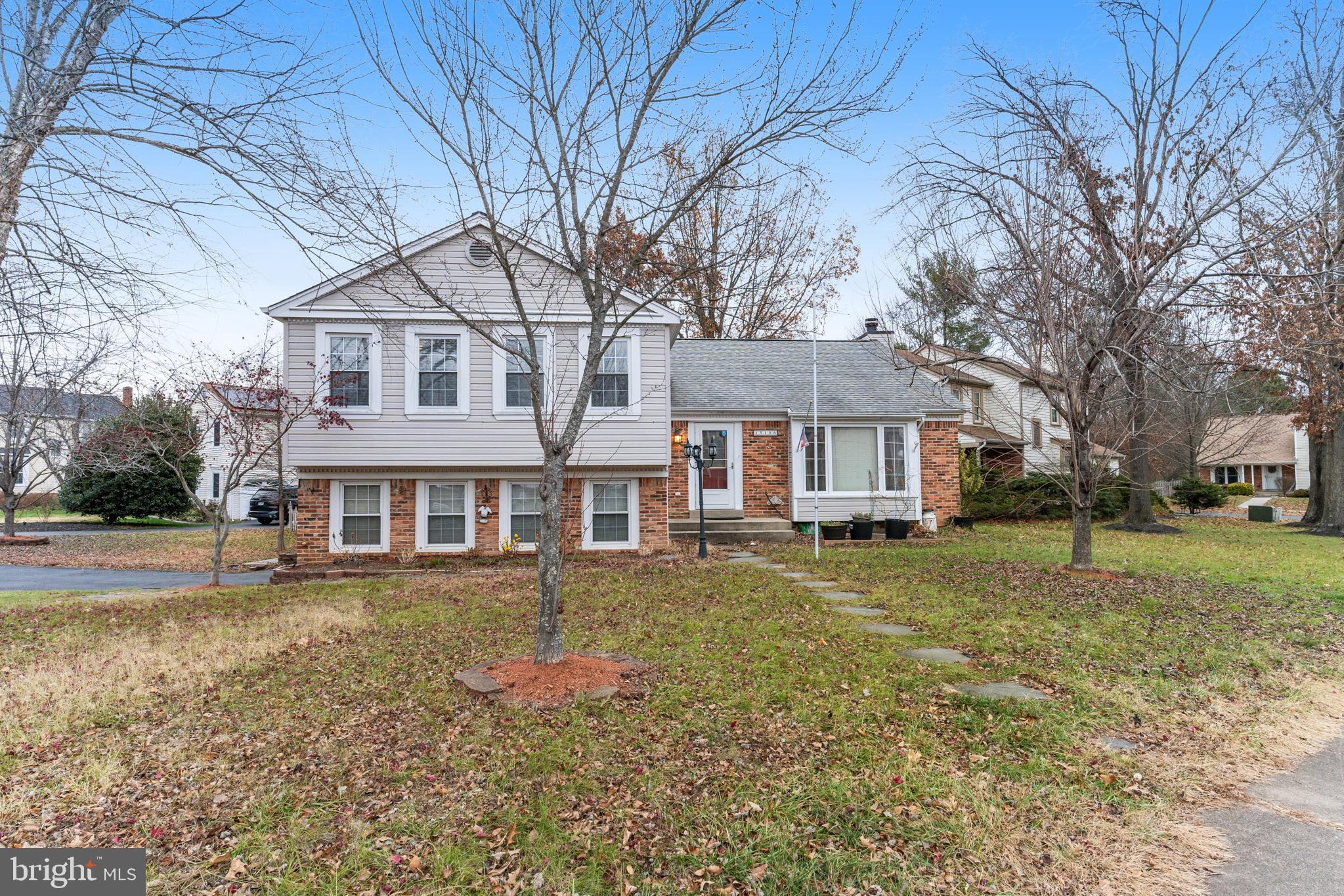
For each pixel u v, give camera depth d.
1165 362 11.14
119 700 6.00
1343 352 11.97
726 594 10.17
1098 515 23.34
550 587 6.32
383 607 9.88
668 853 3.80
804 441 15.99
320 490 14.21
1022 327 11.41
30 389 20.14
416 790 4.41
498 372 14.29
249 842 3.88
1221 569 12.79
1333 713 6.01
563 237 6.32
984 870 3.69
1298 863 3.78
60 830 4.03
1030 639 7.71
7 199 5.97
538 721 5.31
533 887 3.52
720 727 5.27
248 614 9.59
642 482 15.10
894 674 6.44
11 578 15.22
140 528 28.11
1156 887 3.59
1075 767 4.80
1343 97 10.59
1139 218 10.48
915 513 18.94
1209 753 5.17
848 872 3.65
